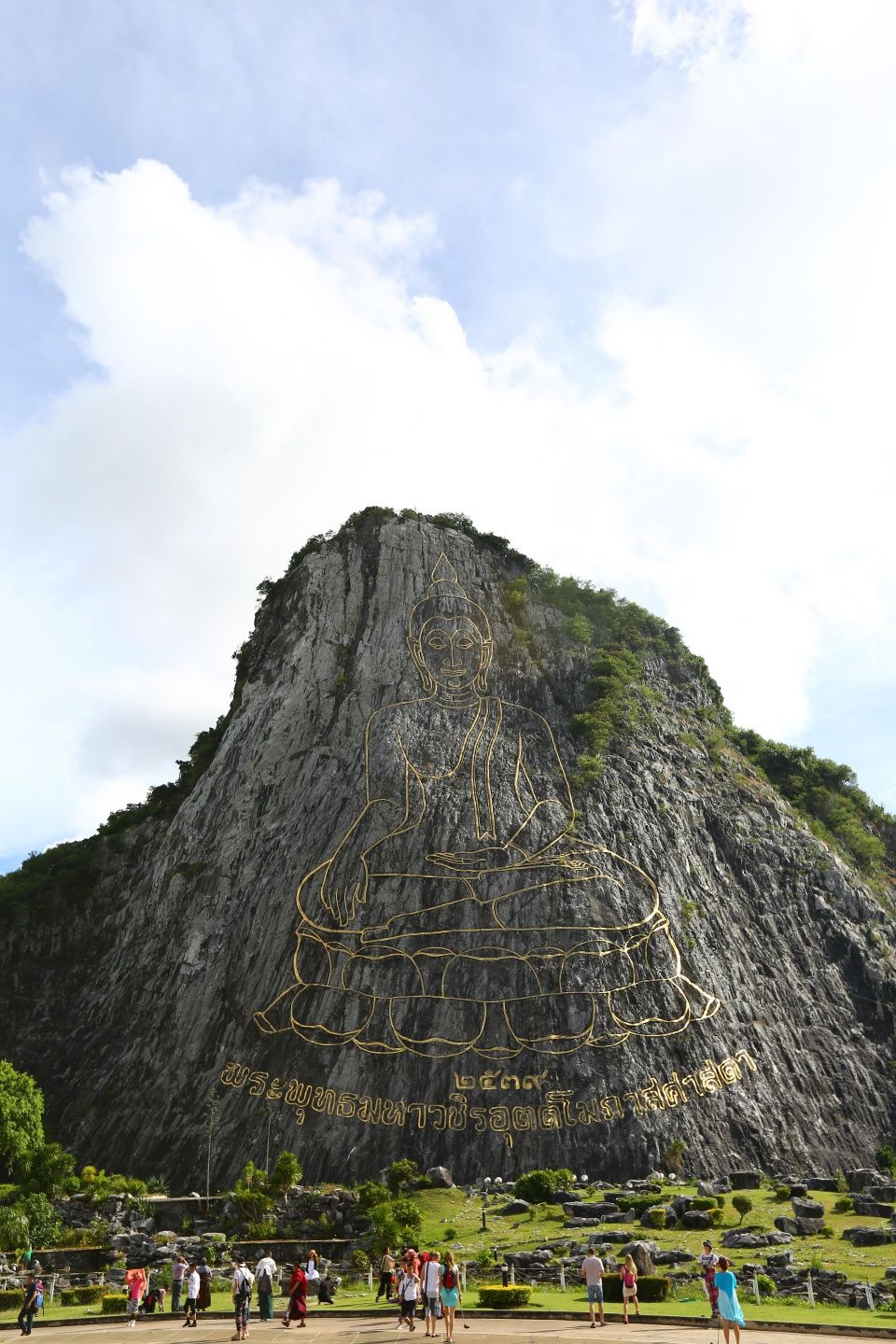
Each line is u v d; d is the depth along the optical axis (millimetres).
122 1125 58344
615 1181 51594
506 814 67688
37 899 76250
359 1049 57156
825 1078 59750
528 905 62250
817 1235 38938
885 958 68188
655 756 76812
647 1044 57281
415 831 66625
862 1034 63344
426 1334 24922
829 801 86500
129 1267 40781
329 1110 55156
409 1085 55594
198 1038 61281
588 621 87875
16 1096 54781
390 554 88125
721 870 70562
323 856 67125
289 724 77938
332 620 84750
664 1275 34000
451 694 77188
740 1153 54156
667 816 71938
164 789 87812
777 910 69312
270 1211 45438
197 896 70188
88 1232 43688
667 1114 54594
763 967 64812
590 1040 56750
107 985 69500
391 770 70688
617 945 61000
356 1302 33594
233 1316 31109
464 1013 57938
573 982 58875
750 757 88500
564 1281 34562
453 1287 23875
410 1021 57875
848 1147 56594
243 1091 57219
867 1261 34469
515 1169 52250
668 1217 42000
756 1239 37594
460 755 71938
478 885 63344
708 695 88875
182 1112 57719
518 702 77938
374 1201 45375
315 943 62438
